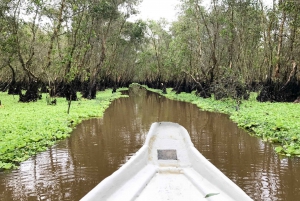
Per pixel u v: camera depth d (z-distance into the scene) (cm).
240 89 2159
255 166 823
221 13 2664
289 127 1129
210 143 1090
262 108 1797
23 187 693
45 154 954
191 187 557
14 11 2177
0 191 671
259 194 641
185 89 4025
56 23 2373
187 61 3391
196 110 2080
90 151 987
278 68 2242
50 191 670
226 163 852
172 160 699
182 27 2997
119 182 549
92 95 2917
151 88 6028
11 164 831
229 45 2788
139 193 530
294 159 878
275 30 2452
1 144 948
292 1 1766
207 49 3241
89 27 2856
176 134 853
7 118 1459
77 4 2281
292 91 2238
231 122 1540
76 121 1527
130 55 5228
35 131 1156
